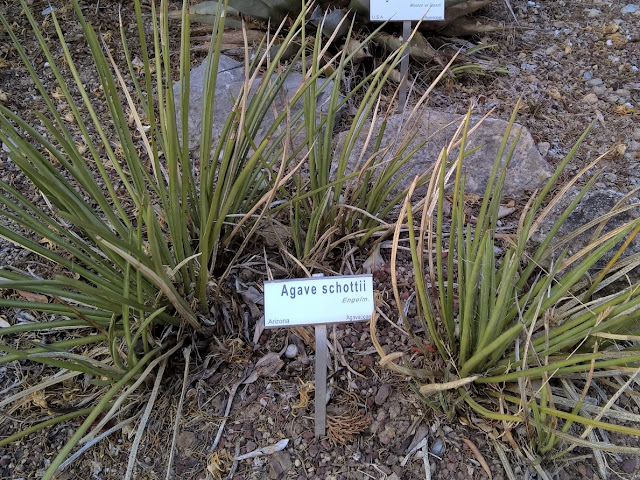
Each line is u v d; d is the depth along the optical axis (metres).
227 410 1.17
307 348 1.27
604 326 1.03
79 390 1.21
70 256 1.44
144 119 1.81
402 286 1.38
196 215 1.33
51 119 1.80
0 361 0.98
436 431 1.14
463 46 2.09
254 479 1.09
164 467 1.11
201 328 1.22
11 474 1.11
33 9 2.17
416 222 1.51
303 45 1.30
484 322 1.09
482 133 1.63
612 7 2.40
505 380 1.05
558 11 2.36
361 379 1.22
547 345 1.07
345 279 1.03
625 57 2.14
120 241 0.98
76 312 1.02
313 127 1.26
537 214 1.54
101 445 1.14
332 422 1.14
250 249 1.44
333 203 1.36
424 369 1.18
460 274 1.10
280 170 1.14
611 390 1.21
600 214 1.42
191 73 1.84
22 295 1.36
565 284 1.07
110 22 2.13
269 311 1.03
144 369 1.16
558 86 2.02
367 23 1.99
